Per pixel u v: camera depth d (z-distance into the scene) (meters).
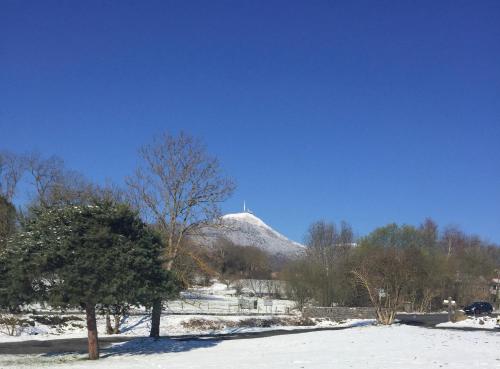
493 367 18.25
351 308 56.78
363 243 77.06
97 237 23.86
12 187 60.69
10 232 42.00
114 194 42.47
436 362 19.84
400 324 45.06
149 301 25.09
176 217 35.97
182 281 33.56
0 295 24.09
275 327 46.06
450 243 97.38
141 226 25.80
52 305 23.53
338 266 67.25
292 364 20.14
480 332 34.44
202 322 44.50
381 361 20.39
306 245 80.94
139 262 24.17
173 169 37.00
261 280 89.31
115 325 39.19
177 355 25.36
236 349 27.03
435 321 49.88
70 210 24.69
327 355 22.86
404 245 79.94
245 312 56.78
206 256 37.03
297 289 68.31
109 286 23.48
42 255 23.23
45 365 22.30
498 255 115.00
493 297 81.69
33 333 37.00
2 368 21.41
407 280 47.88
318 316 55.66
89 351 24.91
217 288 86.31
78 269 23.42
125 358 24.72
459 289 75.44
